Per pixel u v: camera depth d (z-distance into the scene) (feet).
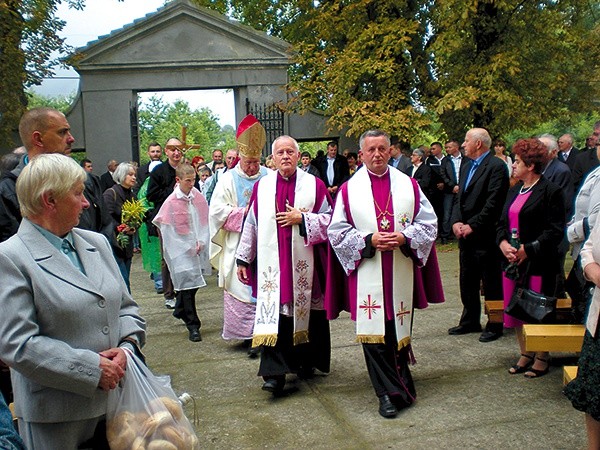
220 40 47.60
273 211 15.14
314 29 49.47
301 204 15.25
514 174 15.55
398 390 13.46
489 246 18.34
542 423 12.67
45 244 7.39
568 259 30.27
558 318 15.94
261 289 14.98
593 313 9.47
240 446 12.22
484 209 18.02
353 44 43.19
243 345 19.13
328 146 40.06
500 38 40.91
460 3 37.35
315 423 13.15
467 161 18.72
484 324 20.27
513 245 15.29
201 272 20.07
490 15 40.16
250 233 15.53
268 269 14.99
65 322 7.30
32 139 11.44
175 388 15.66
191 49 47.44
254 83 48.16
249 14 61.36
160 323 22.25
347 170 40.09
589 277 9.44
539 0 40.47
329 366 15.85
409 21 42.88
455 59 42.29
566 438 11.99
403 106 43.73
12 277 7.09
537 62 42.50
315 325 15.53
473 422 12.83
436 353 17.35
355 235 13.60
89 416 7.54
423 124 41.14
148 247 27.37
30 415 7.41
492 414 13.19
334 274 14.39
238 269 15.64
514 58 38.58
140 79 47.37
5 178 12.30
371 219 13.69
